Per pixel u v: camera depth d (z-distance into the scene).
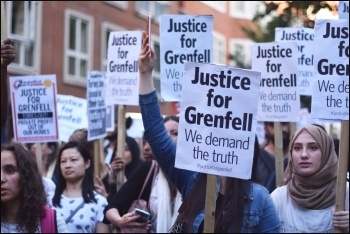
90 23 24.16
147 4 27.61
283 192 5.46
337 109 5.51
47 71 22.09
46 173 8.84
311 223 5.30
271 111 7.38
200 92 4.59
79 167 6.77
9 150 4.82
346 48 5.53
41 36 21.75
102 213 6.75
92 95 8.66
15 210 4.82
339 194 5.16
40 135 7.84
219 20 34.88
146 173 6.31
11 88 7.90
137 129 11.16
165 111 27.55
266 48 7.42
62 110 9.90
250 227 4.46
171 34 7.05
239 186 4.50
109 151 10.15
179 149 4.59
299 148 5.37
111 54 8.11
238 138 4.55
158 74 28.53
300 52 8.43
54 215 4.88
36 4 21.53
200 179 4.62
